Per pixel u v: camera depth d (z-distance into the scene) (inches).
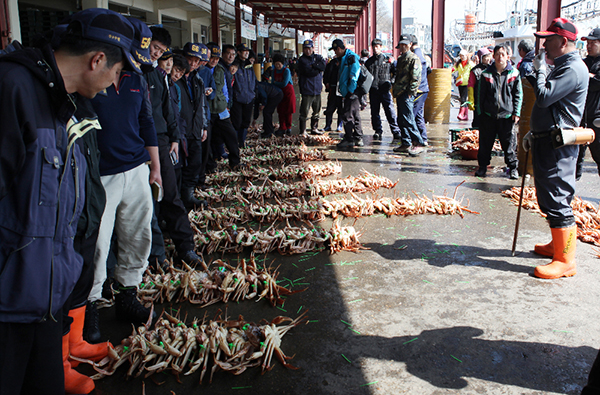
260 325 117.2
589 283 141.5
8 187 61.4
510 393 94.3
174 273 139.0
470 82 418.6
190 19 885.8
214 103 269.1
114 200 111.6
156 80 153.9
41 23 577.6
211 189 245.1
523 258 160.9
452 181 267.9
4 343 64.3
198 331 107.1
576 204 206.1
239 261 160.9
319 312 126.7
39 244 65.1
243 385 97.7
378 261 160.4
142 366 100.7
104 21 66.8
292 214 204.7
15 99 60.2
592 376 73.9
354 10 915.4
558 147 138.9
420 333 115.9
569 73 139.6
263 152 353.7
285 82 432.8
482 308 127.6
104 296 135.8
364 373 101.0
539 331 115.9
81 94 70.3
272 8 903.1
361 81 374.3
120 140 110.7
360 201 215.5
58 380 73.0
